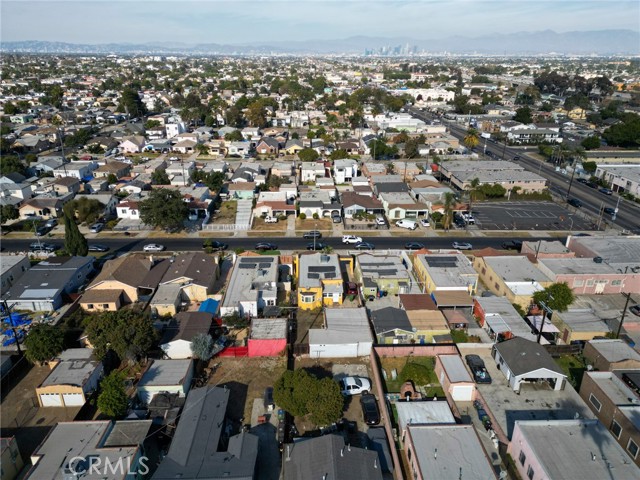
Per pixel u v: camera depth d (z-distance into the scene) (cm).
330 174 10169
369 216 7644
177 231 7150
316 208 7700
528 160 11919
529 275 5231
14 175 8719
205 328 4269
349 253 6338
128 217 7638
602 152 12475
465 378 3612
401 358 4131
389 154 11869
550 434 2880
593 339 4291
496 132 14388
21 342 4372
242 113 15988
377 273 5325
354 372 3991
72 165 9725
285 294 5219
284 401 3325
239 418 3441
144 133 13988
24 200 7762
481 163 10550
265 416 3434
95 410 3525
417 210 7662
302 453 2916
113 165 9862
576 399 3447
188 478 2728
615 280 5184
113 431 3106
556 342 4434
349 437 3259
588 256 5800
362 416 3488
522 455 2858
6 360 3925
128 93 17250
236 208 8169
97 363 3816
